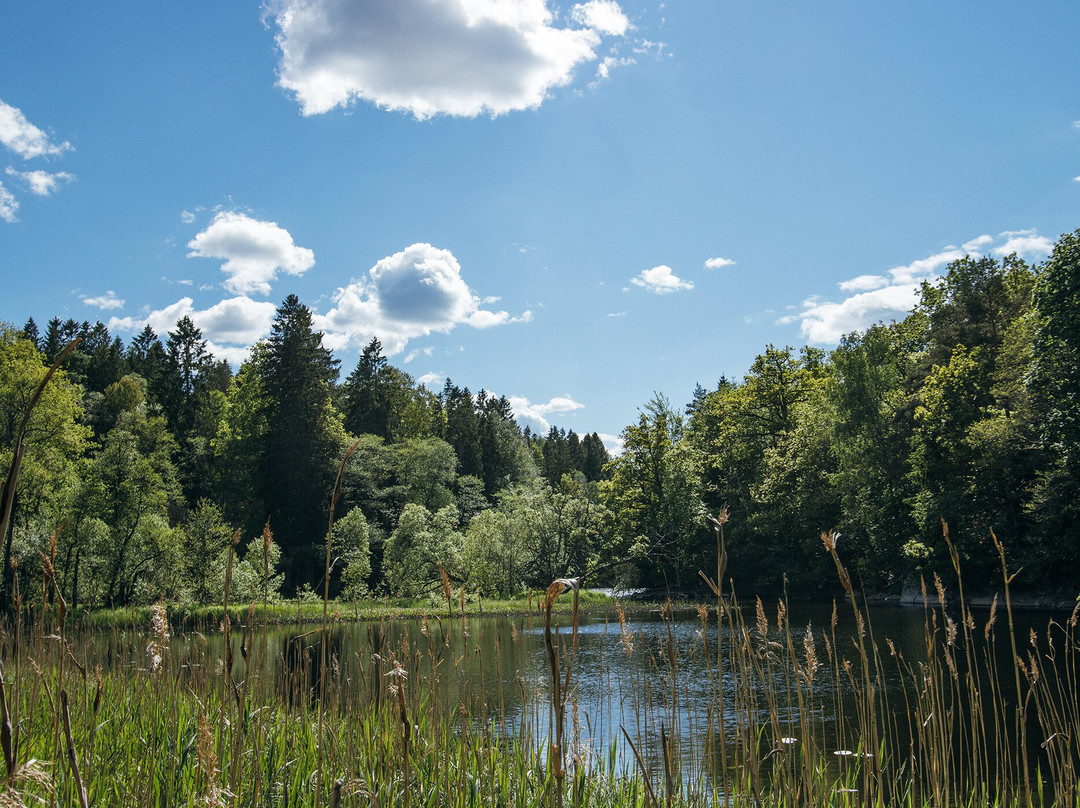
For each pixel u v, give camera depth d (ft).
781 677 53.01
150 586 103.24
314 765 16.19
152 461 181.98
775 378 181.27
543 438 492.95
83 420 220.43
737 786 15.92
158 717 17.83
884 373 143.64
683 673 53.47
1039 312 90.48
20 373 121.80
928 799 17.89
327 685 14.74
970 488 109.19
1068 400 86.38
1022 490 104.68
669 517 163.63
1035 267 142.20
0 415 120.88
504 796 16.11
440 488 237.45
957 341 141.90
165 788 14.11
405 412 302.04
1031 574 99.50
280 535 194.80
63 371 128.88
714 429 209.87
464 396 392.68
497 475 306.55
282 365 212.02
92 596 105.81
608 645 76.69
